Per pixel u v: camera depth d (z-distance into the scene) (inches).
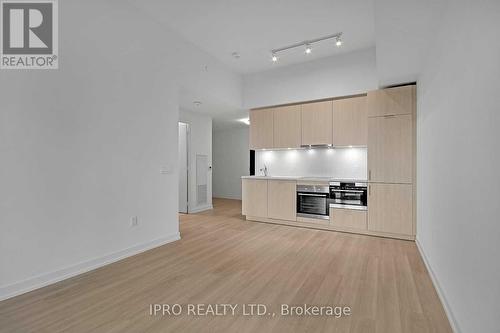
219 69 188.1
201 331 66.8
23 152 86.8
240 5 125.3
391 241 146.7
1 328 67.7
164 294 86.3
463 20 63.7
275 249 133.1
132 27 124.6
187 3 123.4
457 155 68.5
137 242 126.9
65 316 73.3
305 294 86.2
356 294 86.2
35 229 89.7
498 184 44.5
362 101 169.0
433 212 99.5
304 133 189.2
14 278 84.7
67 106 99.0
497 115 44.9
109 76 114.2
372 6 125.3
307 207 180.2
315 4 123.9
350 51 173.6
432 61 101.6
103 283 94.3
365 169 180.2
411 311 76.1
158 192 138.6
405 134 148.5
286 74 197.5
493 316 46.6
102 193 111.3
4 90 82.9
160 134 139.9
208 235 159.9
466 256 61.1
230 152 342.6
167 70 144.6
